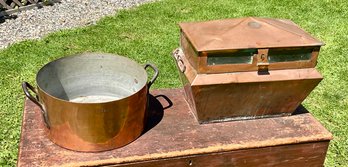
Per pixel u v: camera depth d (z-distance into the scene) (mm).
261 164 2383
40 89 2115
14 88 3865
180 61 2395
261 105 2412
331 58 4594
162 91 2777
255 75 2234
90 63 2492
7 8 5711
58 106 2064
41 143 2232
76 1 6152
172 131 2357
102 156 2154
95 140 2143
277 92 2332
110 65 2500
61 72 2434
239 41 2180
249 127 2420
